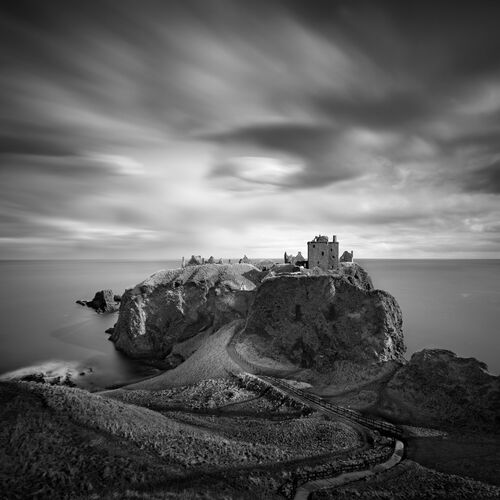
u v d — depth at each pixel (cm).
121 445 3077
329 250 10131
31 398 3569
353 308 7062
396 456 3512
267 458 3259
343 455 3447
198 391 5878
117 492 2419
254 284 10394
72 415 3391
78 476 2545
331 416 4675
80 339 10894
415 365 5553
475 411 4572
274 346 7262
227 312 9275
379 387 5628
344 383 5994
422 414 4753
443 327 12406
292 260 11688
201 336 9175
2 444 2766
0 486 2345
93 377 7862
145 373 8175
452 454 3575
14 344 10269
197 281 10194
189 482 2656
